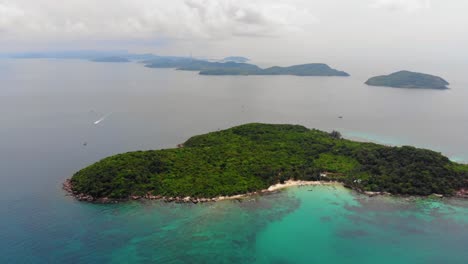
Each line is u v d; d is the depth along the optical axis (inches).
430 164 5792.3
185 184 5231.3
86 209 4660.4
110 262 3636.8
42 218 4411.9
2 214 4493.1
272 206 4985.2
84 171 5452.8
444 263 3789.4
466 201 5118.1
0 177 5723.4
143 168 5487.2
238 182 5438.0
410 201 5137.8
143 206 4781.0
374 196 5300.2
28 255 3698.3
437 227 4475.9
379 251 3993.6
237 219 4611.2
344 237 4266.7
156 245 3973.9
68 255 3718.0
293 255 3905.0
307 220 4635.8
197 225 4424.2
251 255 3873.0
